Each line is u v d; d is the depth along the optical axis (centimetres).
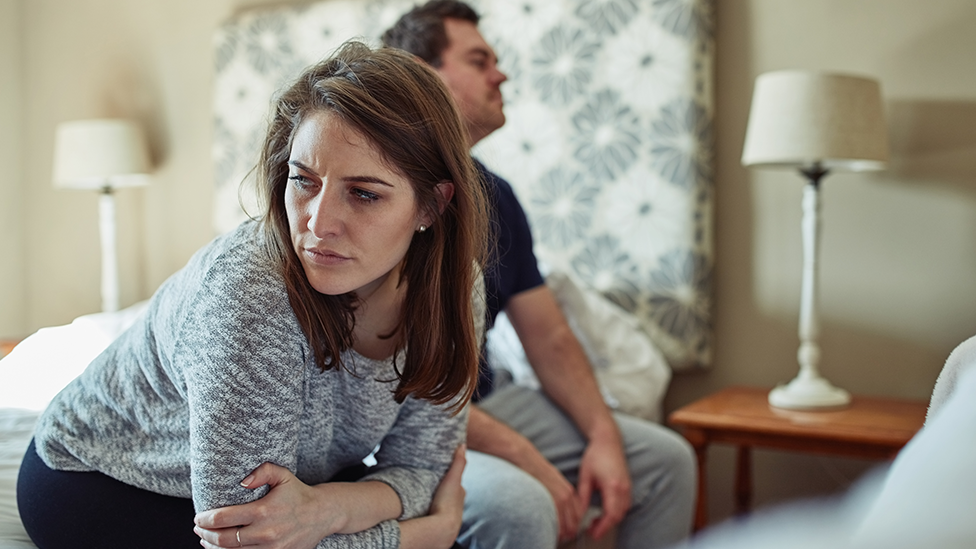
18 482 106
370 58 87
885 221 211
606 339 201
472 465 142
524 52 241
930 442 34
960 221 204
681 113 220
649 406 201
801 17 219
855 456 170
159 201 322
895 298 210
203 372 87
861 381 213
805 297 198
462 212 91
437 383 97
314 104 84
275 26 281
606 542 173
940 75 205
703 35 220
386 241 85
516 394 177
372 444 106
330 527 93
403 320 95
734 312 226
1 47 345
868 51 212
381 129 82
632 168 227
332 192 82
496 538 132
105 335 182
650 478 167
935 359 206
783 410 188
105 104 333
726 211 227
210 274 89
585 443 168
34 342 177
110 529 97
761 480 223
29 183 352
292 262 87
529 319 170
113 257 312
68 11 340
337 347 91
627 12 226
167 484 98
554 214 238
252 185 96
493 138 246
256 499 88
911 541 28
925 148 207
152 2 322
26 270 353
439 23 171
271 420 88
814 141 183
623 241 228
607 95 230
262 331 86
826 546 29
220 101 292
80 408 103
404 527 101
